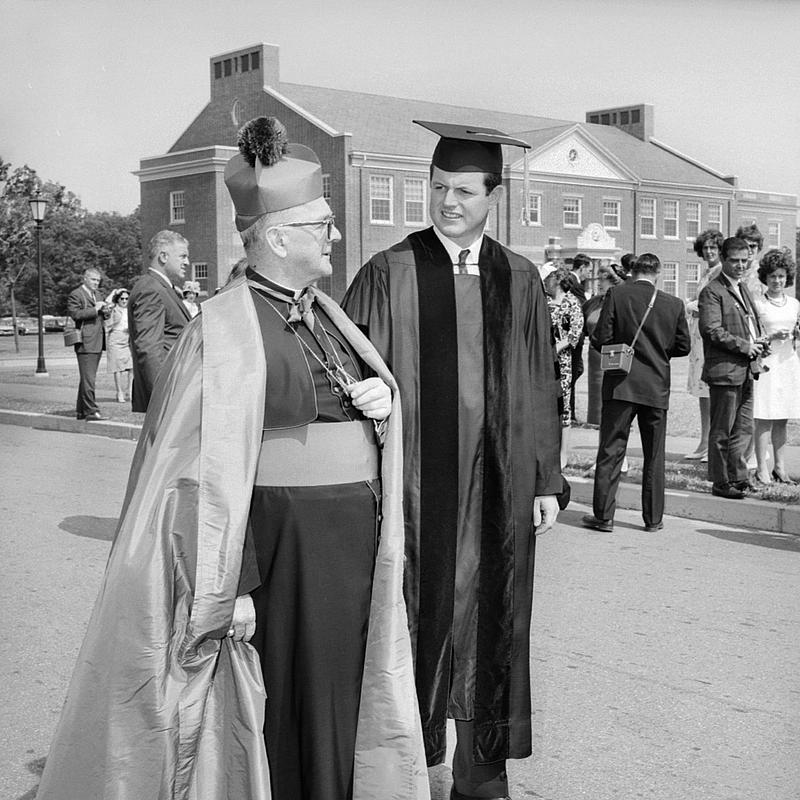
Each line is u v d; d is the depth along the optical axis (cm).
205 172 4325
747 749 411
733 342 833
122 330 1681
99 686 259
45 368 2541
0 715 445
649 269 786
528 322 354
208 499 262
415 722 294
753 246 951
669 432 1299
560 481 357
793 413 892
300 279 291
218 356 270
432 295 346
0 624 567
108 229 4456
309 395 281
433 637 339
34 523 814
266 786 269
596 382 1345
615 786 380
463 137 342
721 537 786
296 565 280
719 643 537
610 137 5469
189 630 259
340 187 4184
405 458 342
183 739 261
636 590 636
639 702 459
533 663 508
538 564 702
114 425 1374
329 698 283
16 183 2500
